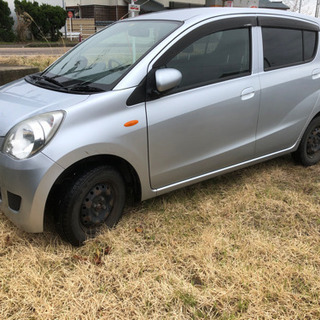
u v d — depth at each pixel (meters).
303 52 3.73
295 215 3.20
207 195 3.47
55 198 2.54
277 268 2.48
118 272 2.42
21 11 20.23
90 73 2.90
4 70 6.27
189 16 3.08
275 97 3.45
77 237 2.62
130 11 11.54
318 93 3.84
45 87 2.88
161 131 2.76
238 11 3.26
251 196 3.46
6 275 2.35
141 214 3.11
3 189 2.46
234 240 2.81
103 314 2.11
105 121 2.51
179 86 2.86
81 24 22.89
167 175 2.95
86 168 2.56
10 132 2.41
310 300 2.25
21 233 2.76
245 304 2.20
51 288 2.28
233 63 3.17
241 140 3.33
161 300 2.22
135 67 2.69
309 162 4.13
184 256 2.60
